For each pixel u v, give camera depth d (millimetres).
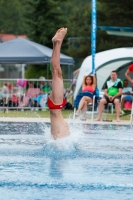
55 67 14383
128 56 38438
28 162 12938
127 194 9531
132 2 76750
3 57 37344
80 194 9484
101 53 40000
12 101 35688
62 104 14656
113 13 78188
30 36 74938
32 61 37156
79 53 84688
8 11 142125
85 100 28797
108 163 13000
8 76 98375
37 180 10633
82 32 88688
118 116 28125
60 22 74812
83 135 19812
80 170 11906
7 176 11055
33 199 9055
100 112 28422
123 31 42375
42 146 15938
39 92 35906
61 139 14602
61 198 9156
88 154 14492
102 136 19516
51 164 12688
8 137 18625
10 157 13750
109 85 28391
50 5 73688
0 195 9336
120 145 16734
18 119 27984
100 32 80812
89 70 38188
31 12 74375
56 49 14383
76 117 29406
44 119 28125
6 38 131625
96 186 10156
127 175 11383
